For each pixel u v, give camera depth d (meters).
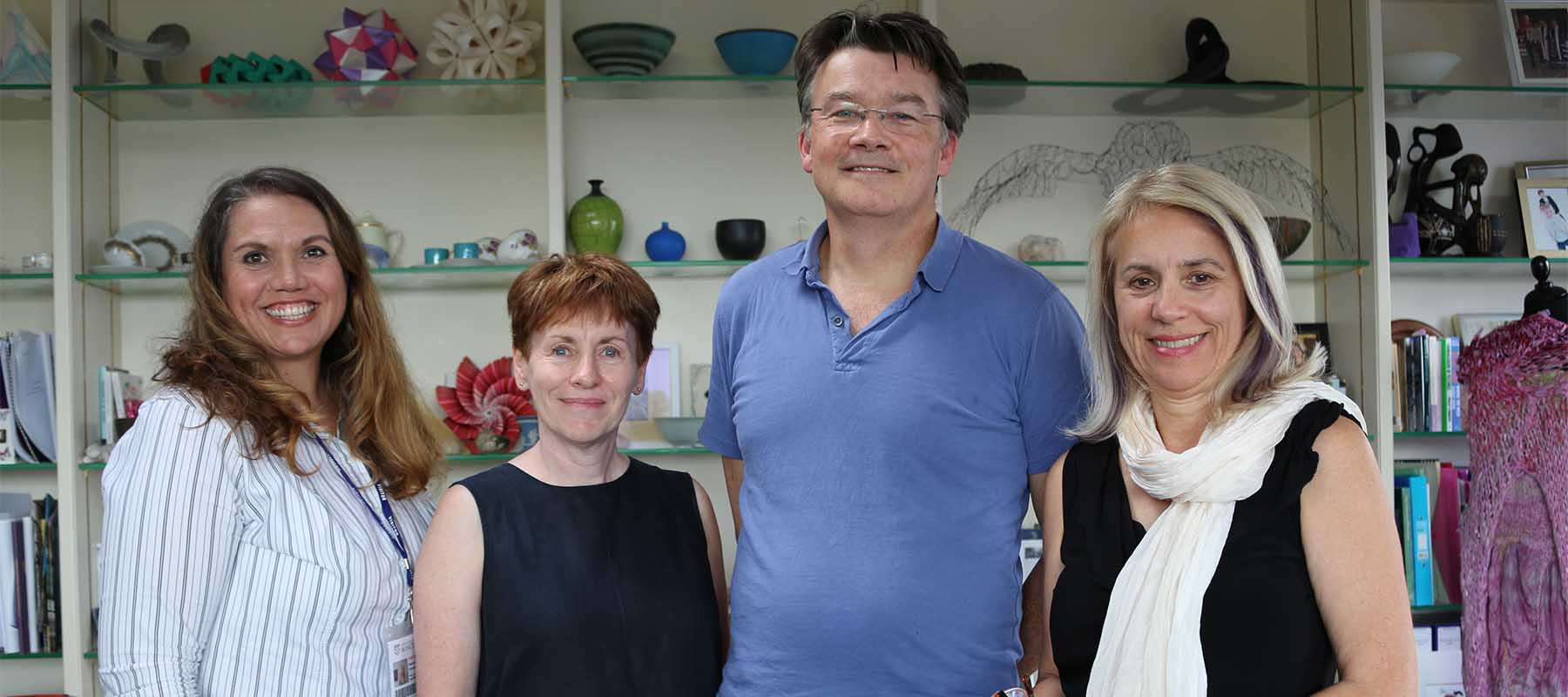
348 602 1.49
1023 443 1.59
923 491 1.50
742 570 1.57
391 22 2.90
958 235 1.63
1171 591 1.28
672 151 3.06
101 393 2.73
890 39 1.54
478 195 3.05
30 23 2.84
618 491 1.61
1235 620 1.25
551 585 1.50
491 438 2.78
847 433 1.52
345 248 1.67
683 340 3.06
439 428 2.82
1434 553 2.90
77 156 2.75
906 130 1.53
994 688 1.50
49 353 2.76
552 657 1.48
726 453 1.82
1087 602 1.39
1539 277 2.51
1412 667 1.21
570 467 1.58
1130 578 1.33
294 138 3.03
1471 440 2.57
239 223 1.55
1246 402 1.33
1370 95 2.85
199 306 1.57
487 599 1.50
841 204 1.54
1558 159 3.21
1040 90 2.89
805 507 1.52
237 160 3.01
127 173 2.98
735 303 1.73
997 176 3.08
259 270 1.55
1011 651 1.54
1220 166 3.12
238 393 1.49
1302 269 2.98
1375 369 2.83
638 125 3.06
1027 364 1.57
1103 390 1.47
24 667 2.95
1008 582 1.54
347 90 2.78
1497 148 3.21
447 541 1.52
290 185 1.60
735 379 1.67
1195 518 1.29
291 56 3.01
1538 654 2.41
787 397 1.56
